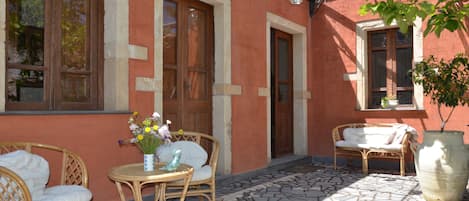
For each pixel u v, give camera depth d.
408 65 6.34
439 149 3.98
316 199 4.22
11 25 3.20
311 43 7.14
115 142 3.69
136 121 3.88
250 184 5.00
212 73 5.19
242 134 5.41
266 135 5.94
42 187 2.68
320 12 7.07
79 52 3.66
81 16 3.69
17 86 3.22
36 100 3.35
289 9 6.56
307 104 7.08
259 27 5.83
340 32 6.84
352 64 6.70
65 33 3.56
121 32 3.76
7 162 2.49
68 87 3.57
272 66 6.62
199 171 3.63
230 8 5.21
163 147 3.79
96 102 3.76
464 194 4.41
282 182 5.13
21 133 3.00
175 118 4.65
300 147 7.00
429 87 4.59
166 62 4.56
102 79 3.80
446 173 3.91
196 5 4.98
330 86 6.94
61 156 3.26
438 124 5.94
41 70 3.38
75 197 2.62
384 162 6.36
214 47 5.18
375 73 6.67
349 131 6.34
